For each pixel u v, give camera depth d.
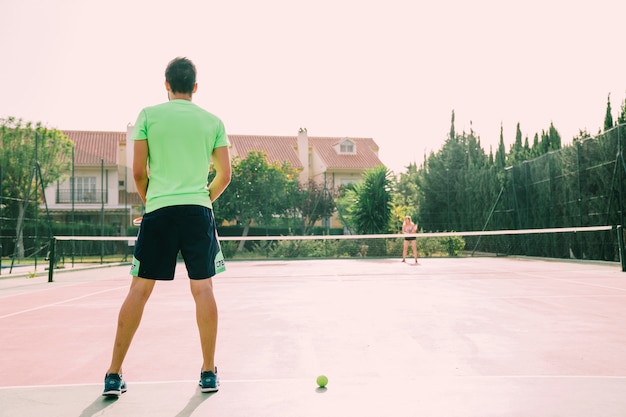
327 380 2.68
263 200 22.97
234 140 36.88
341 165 35.41
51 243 10.78
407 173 35.44
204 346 2.62
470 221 21.72
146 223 2.64
